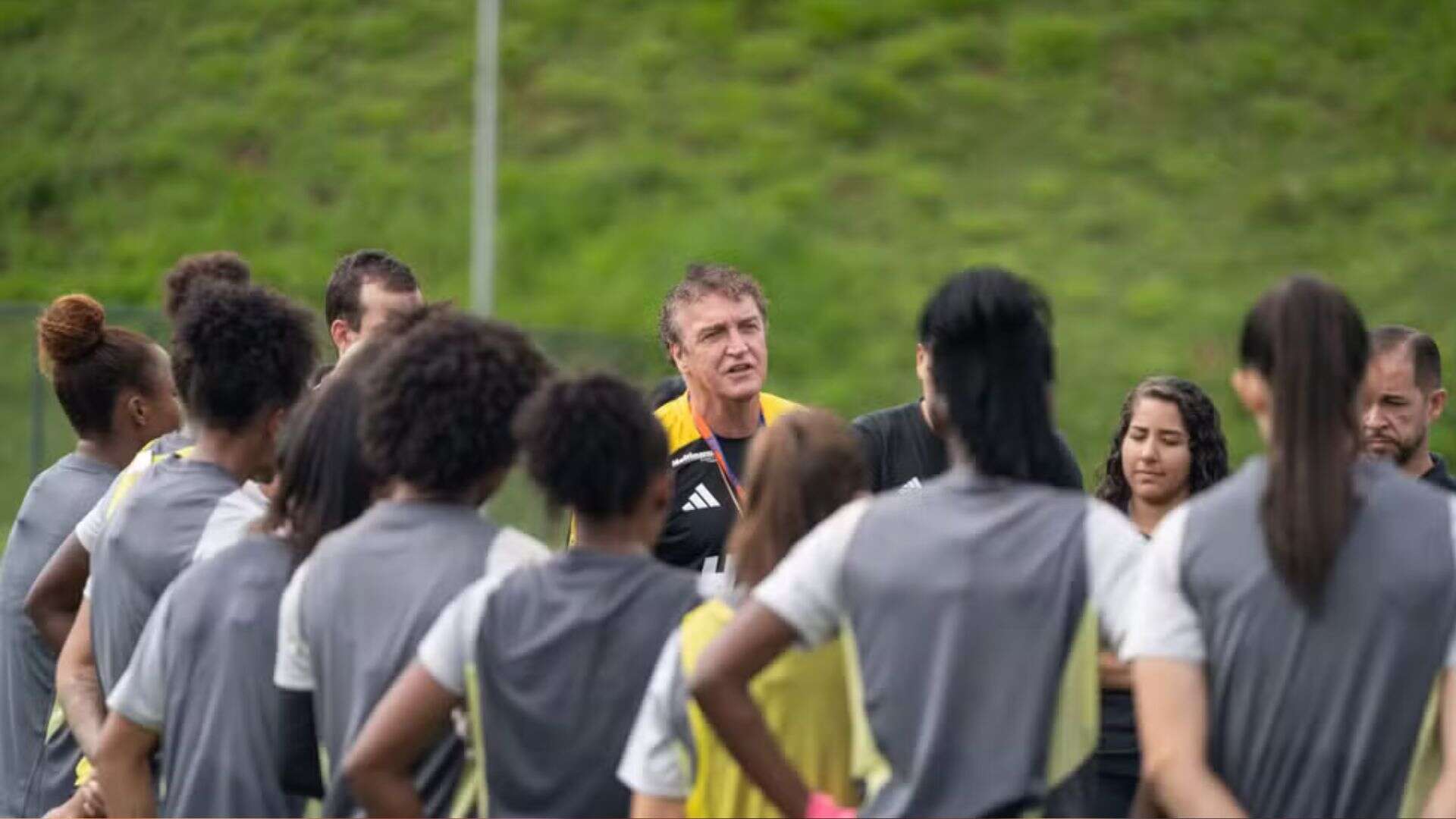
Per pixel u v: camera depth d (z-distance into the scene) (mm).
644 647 9391
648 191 65062
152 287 64938
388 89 72688
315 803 10711
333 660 9766
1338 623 8547
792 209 63438
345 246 64875
